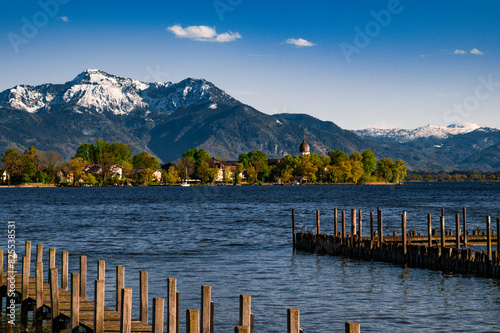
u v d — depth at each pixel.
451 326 25.28
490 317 26.69
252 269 38.97
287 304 28.89
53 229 68.00
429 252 39.09
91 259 43.62
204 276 36.22
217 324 25.23
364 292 31.75
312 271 38.16
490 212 98.00
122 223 76.81
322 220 82.38
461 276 36.00
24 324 22.61
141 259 43.50
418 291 32.00
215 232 64.31
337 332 24.23
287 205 122.69
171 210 105.50
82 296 21.70
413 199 153.88
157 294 30.80
